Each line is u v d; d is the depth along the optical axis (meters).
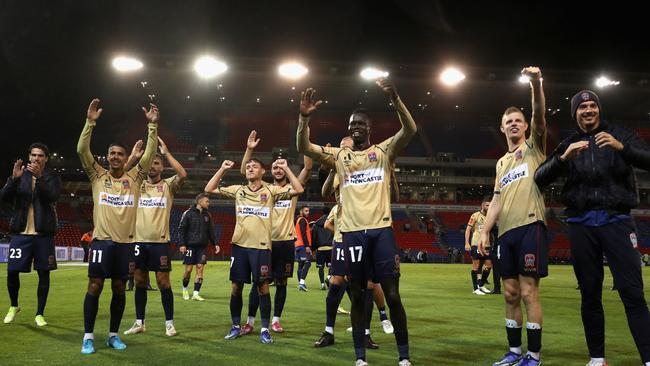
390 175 4.45
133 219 5.29
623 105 45.41
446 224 44.00
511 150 4.65
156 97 44.53
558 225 41.66
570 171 4.19
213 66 34.84
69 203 42.62
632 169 4.05
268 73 38.34
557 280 15.82
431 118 52.03
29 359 4.48
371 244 4.26
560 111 47.28
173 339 5.48
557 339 5.57
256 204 5.82
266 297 5.55
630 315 3.90
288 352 4.84
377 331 6.11
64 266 21.02
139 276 5.99
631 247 3.94
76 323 6.46
